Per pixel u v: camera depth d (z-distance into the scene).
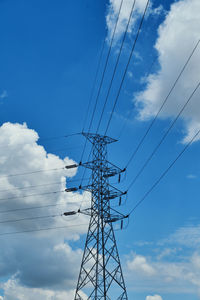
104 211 55.56
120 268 51.38
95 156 60.19
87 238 54.31
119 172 57.44
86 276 51.34
